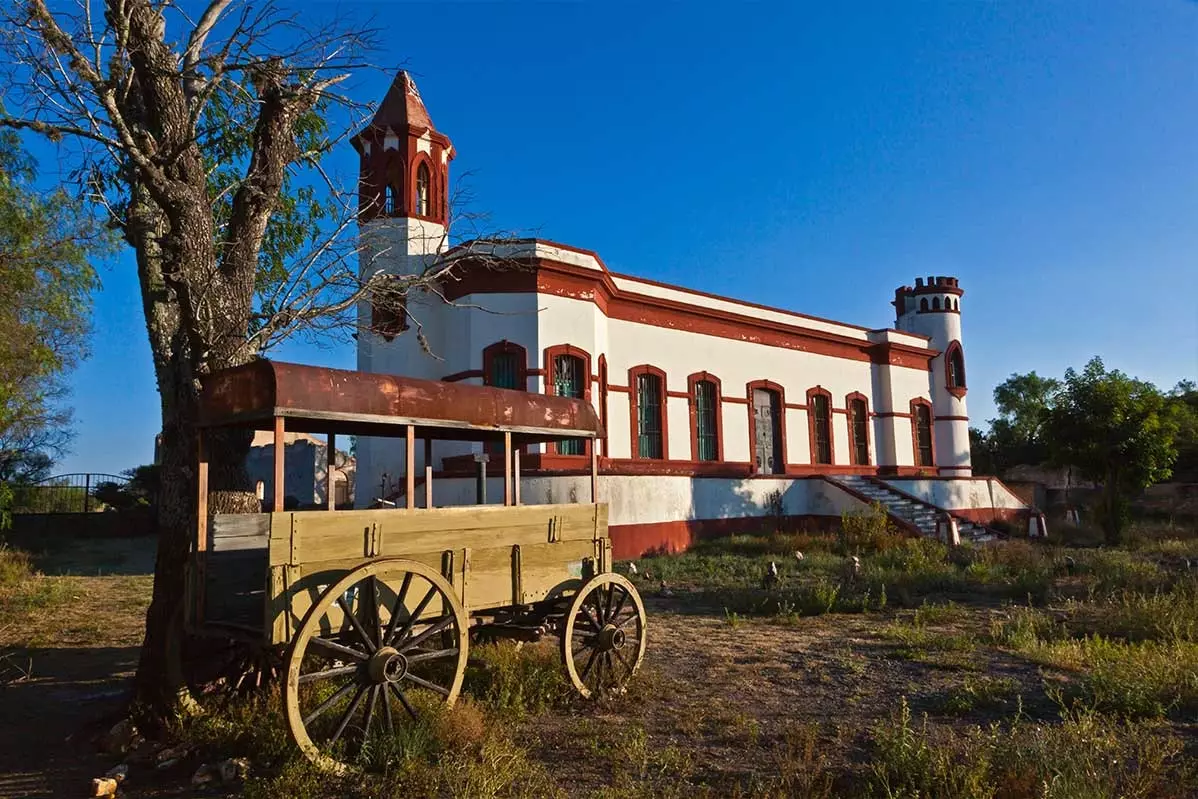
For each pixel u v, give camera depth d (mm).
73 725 7234
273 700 6656
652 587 15070
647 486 20500
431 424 6898
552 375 19766
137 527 30766
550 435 8328
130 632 11742
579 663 8336
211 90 7641
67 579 17781
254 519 6227
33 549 25188
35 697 8227
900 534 21453
